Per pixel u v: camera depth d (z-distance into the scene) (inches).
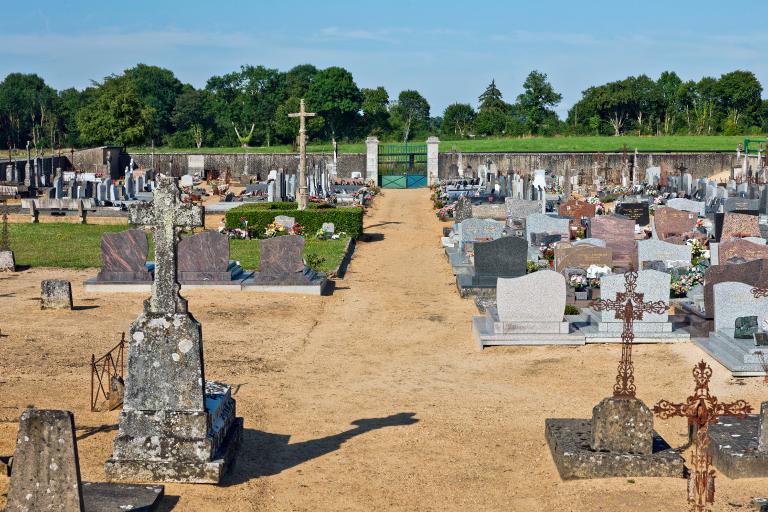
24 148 4835.1
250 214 1672.0
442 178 3068.4
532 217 1443.2
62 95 6033.5
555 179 2691.9
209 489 519.8
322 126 4830.2
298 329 967.0
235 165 3238.2
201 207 529.3
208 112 5413.4
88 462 552.4
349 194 2340.1
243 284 1162.0
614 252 1311.5
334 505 506.0
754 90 5295.3
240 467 557.9
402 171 3230.8
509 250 1145.4
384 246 1627.7
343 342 912.3
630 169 3058.6
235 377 772.6
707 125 4815.5
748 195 2075.5
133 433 529.3
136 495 492.1
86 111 3978.8
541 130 4963.1
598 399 708.0
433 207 2249.0
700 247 1333.7
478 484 536.1
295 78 5723.4
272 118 5083.7
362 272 1346.0
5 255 1299.2
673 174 2755.9
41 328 936.3
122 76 4084.6
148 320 530.3
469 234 1427.2
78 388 719.7
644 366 802.2
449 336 938.1
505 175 2751.0
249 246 1519.4
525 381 765.9
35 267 1332.4
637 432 541.3
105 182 2095.2
